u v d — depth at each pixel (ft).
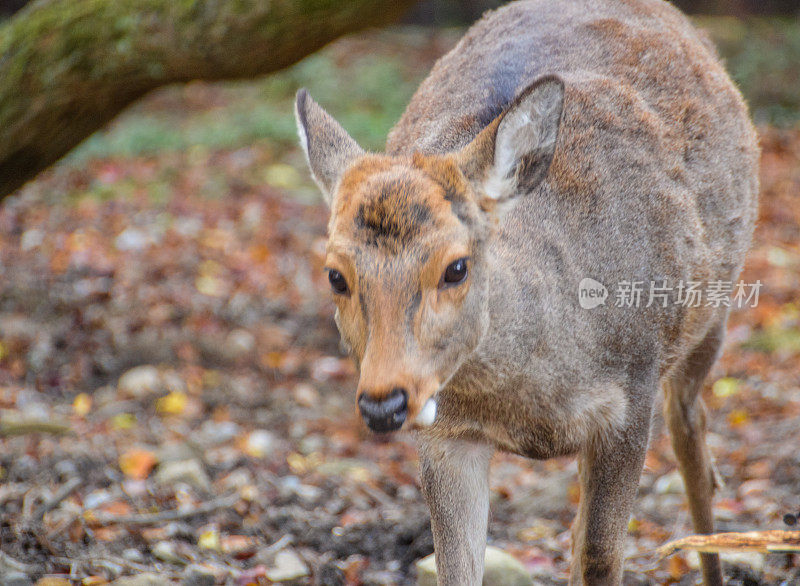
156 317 50.57
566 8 26.66
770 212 68.59
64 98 33.81
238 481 35.70
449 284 18.19
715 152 25.96
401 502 35.88
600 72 24.70
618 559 22.82
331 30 31.78
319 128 21.12
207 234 63.10
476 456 22.74
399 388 17.43
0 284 52.29
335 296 18.78
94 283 53.78
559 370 21.02
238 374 47.11
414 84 97.40
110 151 80.02
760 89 94.73
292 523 32.55
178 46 31.96
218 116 89.92
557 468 40.09
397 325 17.72
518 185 19.38
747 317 52.60
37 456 36.01
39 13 33.37
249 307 53.67
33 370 44.78
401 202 18.11
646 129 23.99
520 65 24.47
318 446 40.68
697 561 30.27
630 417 22.57
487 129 19.13
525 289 20.38
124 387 43.73
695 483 27.91
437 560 22.48
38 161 35.63
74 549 28.30
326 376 47.62
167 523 31.55
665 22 27.55
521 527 34.50
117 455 36.96
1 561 25.38
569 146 22.68
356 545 31.45
